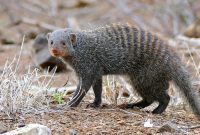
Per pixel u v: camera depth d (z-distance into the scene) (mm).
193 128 7941
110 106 9961
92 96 11641
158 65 9414
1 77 8906
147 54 9484
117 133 7430
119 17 26688
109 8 28906
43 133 6910
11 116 8000
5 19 27438
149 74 9531
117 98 10875
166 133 7547
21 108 8367
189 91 9492
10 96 8258
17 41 22312
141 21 26328
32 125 7051
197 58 15695
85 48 9516
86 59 9547
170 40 19031
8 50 19859
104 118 8469
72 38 9500
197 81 11789
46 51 16047
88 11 28375
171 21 26188
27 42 22250
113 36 9648
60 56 9523
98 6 29375
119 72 9844
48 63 15773
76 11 28531
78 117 8406
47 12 27812
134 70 9734
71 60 9727
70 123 7949
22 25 25859
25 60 17469
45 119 8078
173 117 9133
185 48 17375
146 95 9875
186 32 21484
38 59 15914
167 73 9430
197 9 26188
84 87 9617
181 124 8383
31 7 28109
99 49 9516
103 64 9633
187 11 26000
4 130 7203
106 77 11070
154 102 11070
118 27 9812
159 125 8109
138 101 10977
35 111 8453
